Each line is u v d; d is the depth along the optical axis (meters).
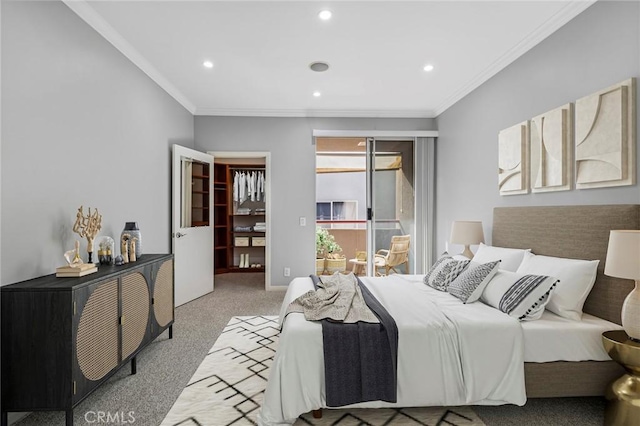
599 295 2.18
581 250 2.33
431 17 2.56
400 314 2.13
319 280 3.01
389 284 2.97
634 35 2.03
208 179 4.84
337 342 1.90
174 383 2.31
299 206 5.01
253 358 2.70
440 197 4.86
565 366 1.97
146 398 2.13
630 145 2.04
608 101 2.15
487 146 3.64
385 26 2.69
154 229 3.71
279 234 5.00
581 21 2.39
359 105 4.74
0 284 1.82
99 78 2.69
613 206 2.12
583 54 2.38
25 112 1.99
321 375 1.90
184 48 3.07
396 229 5.02
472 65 3.42
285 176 4.99
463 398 1.93
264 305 4.21
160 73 3.63
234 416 1.95
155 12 2.50
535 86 2.88
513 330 1.97
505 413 1.99
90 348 1.92
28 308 1.76
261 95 4.34
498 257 2.95
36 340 1.76
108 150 2.83
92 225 2.34
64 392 1.76
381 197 5.02
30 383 1.75
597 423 1.89
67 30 2.32
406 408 2.05
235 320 3.63
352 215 7.45
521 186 2.99
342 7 2.43
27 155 2.00
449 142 4.57
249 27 2.71
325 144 5.87
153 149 3.67
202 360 2.66
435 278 2.96
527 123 2.95
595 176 2.26
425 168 5.00
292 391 1.85
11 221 1.89
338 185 7.46
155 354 2.78
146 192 3.52
